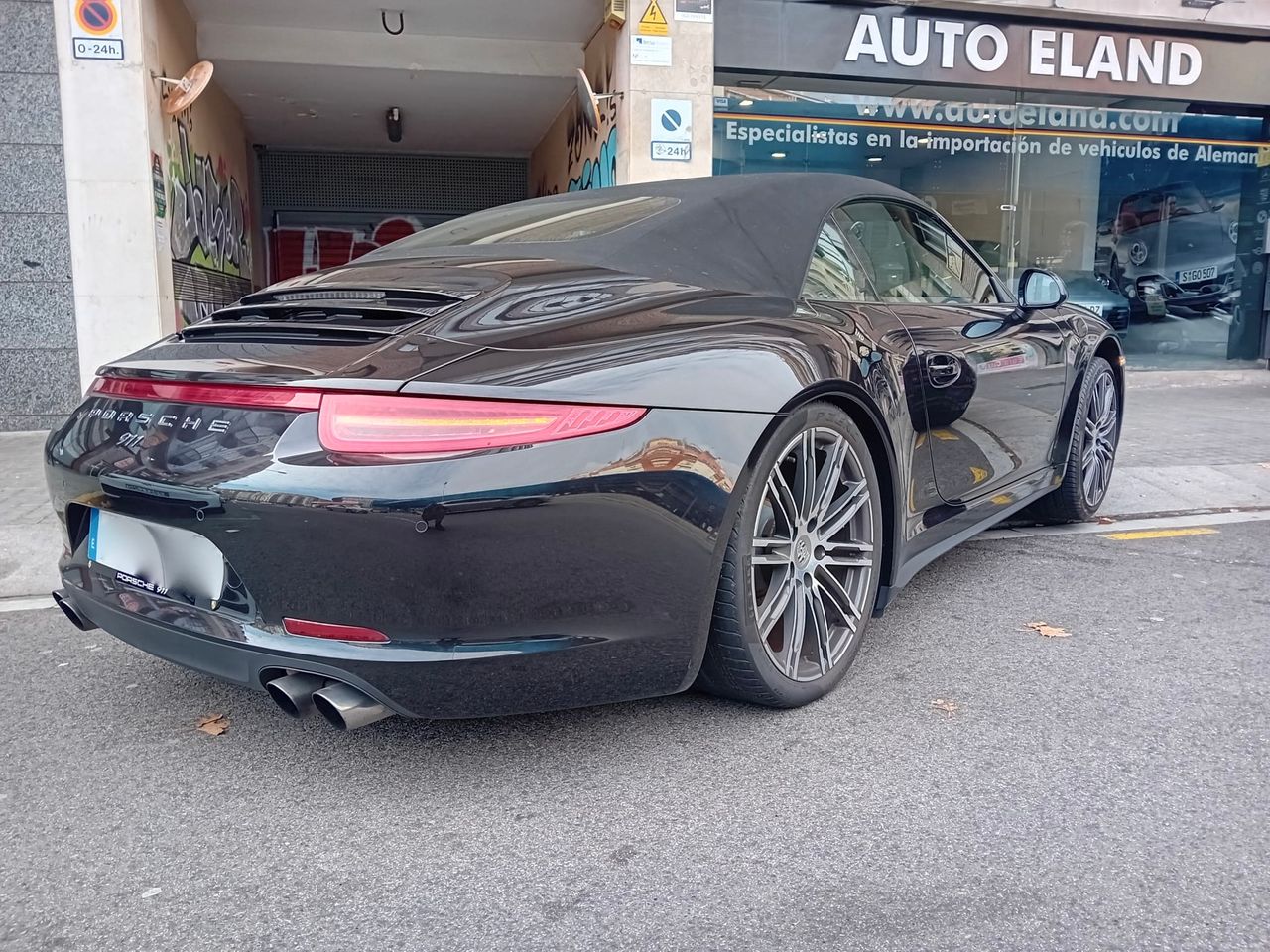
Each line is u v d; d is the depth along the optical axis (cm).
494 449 187
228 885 186
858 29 922
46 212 728
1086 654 296
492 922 172
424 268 256
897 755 232
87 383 734
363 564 185
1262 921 169
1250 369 1110
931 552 309
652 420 203
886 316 292
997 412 342
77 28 704
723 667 236
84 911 178
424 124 1284
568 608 198
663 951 164
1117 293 1062
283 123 1272
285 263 1484
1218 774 221
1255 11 1004
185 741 248
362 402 187
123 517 219
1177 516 483
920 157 973
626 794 216
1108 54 989
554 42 1032
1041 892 178
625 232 263
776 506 240
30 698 277
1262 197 1091
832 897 178
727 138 920
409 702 193
